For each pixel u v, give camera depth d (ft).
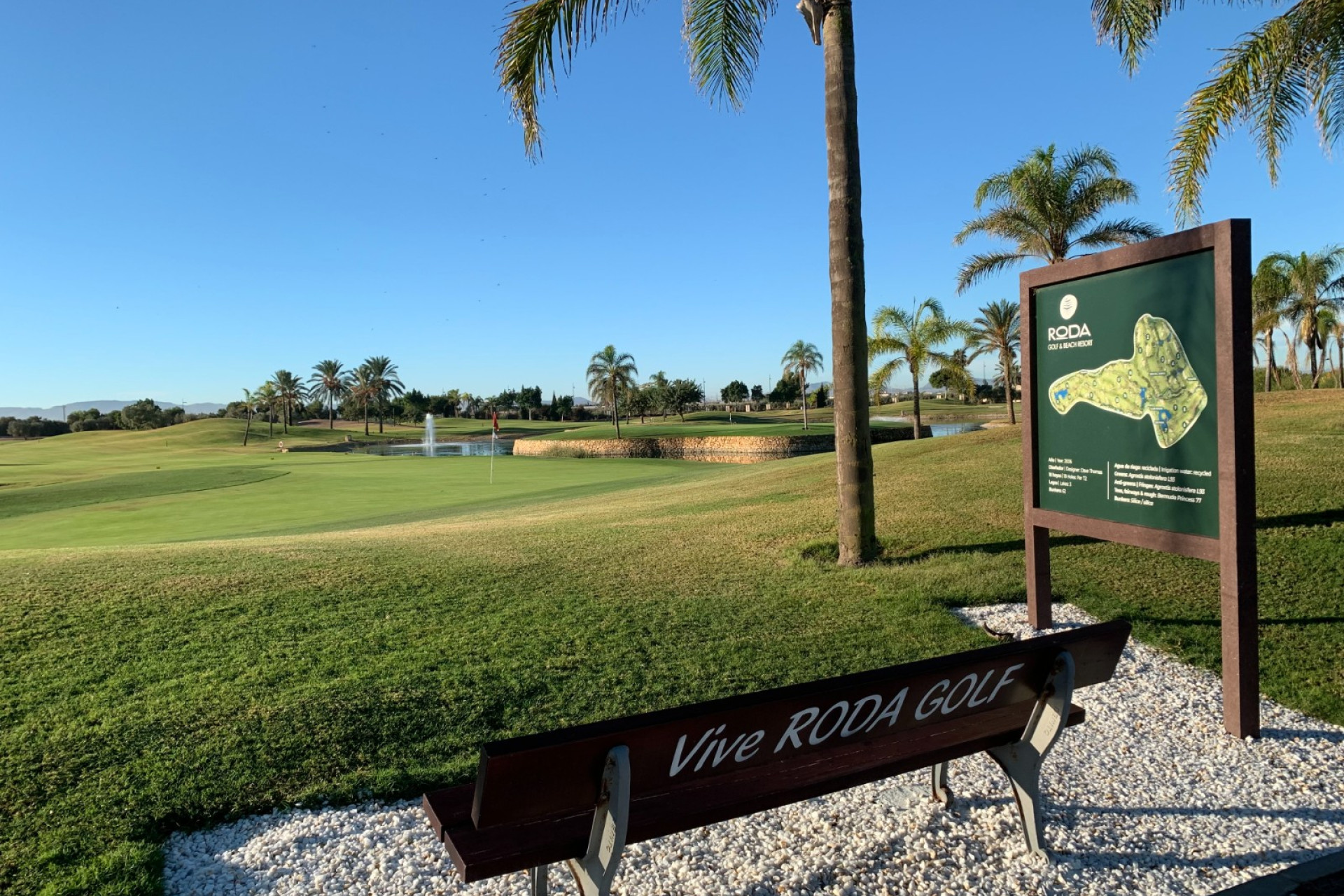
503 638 18.03
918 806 10.99
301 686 15.14
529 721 13.78
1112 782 11.76
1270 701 14.62
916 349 105.81
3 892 9.29
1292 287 107.14
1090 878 9.43
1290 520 23.93
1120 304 15.97
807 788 8.74
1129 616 18.83
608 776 7.48
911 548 26.27
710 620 19.29
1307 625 17.47
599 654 16.90
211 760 12.33
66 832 10.50
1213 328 13.85
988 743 9.82
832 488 42.37
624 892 9.19
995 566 23.38
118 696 14.76
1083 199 66.49
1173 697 14.78
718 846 10.08
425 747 12.85
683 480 71.26
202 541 39.55
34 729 13.39
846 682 8.52
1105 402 16.46
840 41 23.86
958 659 9.16
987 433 61.41
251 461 158.81
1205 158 27.61
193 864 9.97
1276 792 11.39
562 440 196.44
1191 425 14.33
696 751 7.94
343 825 10.74
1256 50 25.93
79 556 28.27
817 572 23.89
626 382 208.33
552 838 7.74
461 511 58.44
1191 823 10.61
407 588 22.62
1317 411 48.96
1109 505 16.40
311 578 23.63
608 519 39.34
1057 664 9.84
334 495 79.51
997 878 9.43
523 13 23.53
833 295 24.54
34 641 17.67
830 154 24.18
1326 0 24.07
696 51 27.61
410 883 9.46
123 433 324.39
